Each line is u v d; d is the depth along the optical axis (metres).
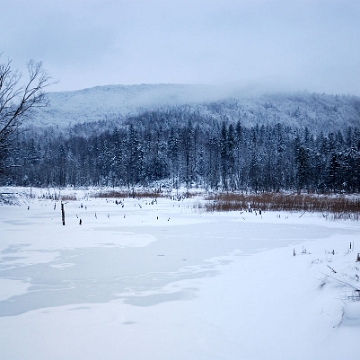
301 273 7.83
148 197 42.84
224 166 79.69
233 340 4.73
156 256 10.60
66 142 118.38
